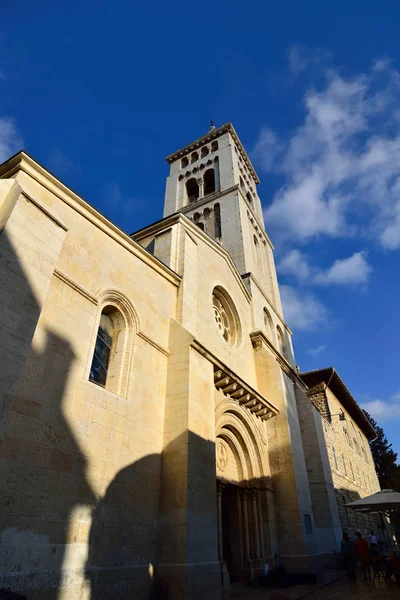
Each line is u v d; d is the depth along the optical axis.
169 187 43.69
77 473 8.47
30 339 7.86
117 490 9.38
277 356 23.52
